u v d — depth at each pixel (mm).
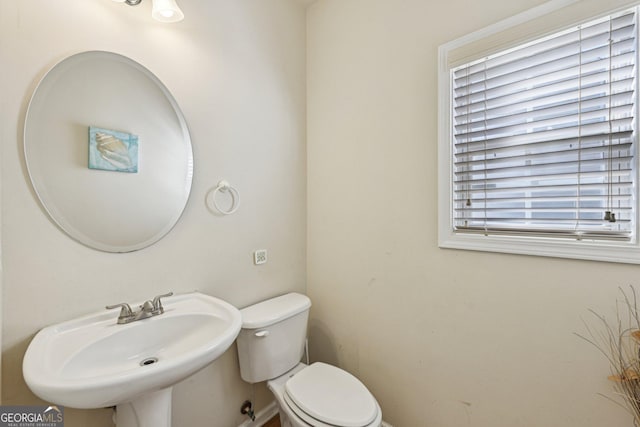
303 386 1254
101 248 1041
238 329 981
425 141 1320
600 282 918
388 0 1436
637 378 836
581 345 954
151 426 933
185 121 1266
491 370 1149
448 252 1260
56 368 752
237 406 1484
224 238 1432
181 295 1247
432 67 1286
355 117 1599
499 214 1159
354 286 1633
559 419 1000
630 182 887
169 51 1219
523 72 1076
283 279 1735
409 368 1401
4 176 856
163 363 768
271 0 1638
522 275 1068
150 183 1165
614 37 899
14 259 873
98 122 1036
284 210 1737
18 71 878
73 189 983
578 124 976
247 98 1523
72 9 974
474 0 1155
